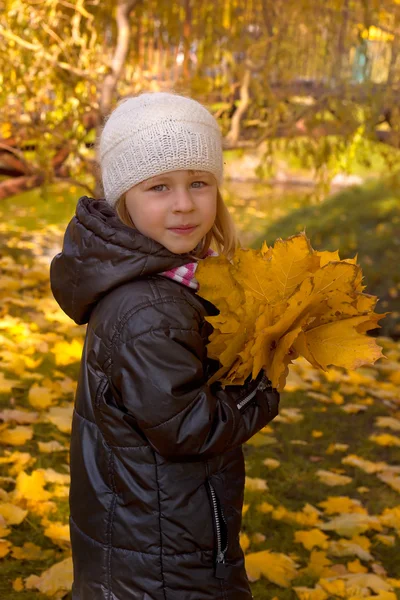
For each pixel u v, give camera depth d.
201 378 1.55
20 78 5.11
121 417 1.54
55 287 1.69
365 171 13.53
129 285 1.56
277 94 6.04
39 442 3.31
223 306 1.54
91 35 5.69
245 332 1.54
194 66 6.09
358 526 3.03
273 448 3.86
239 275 1.56
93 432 1.62
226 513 1.59
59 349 4.44
